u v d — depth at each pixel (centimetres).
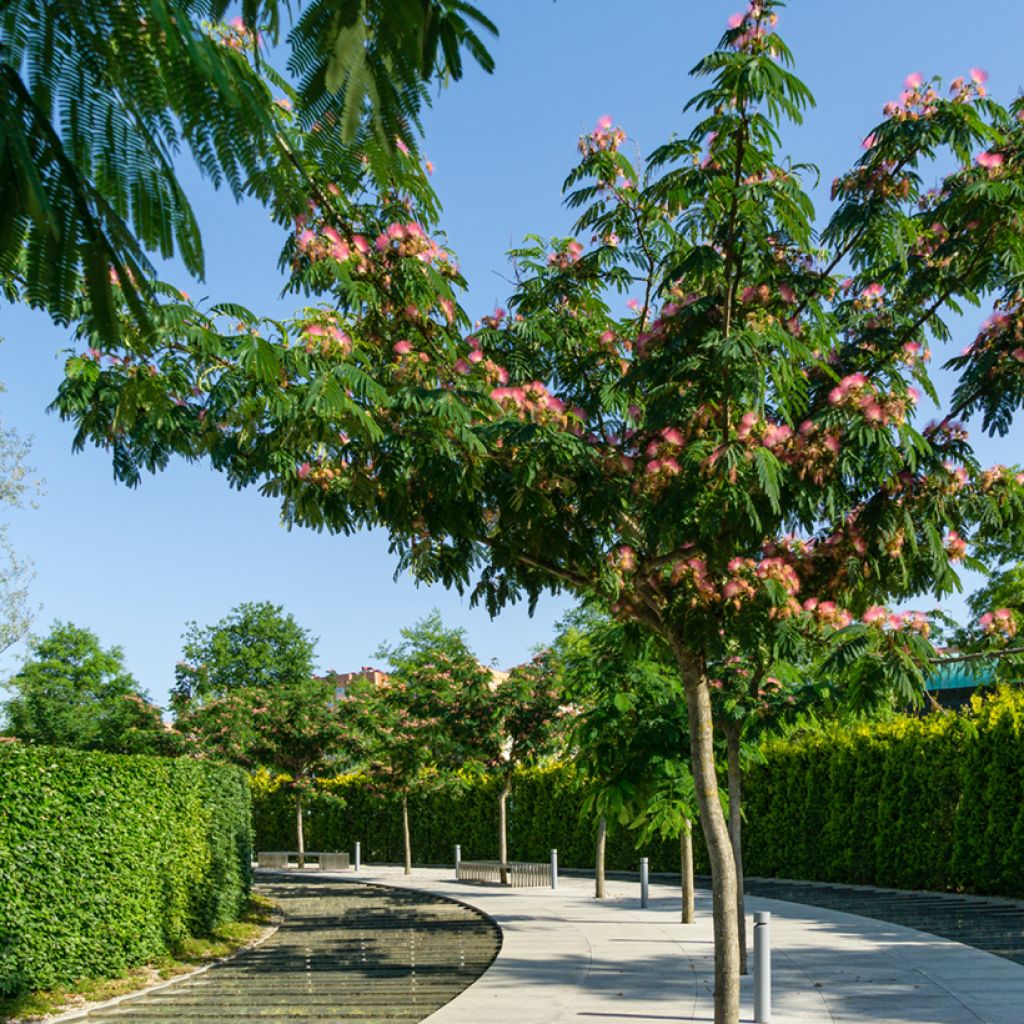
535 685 2505
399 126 229
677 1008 864
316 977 1128
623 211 793
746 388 606
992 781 1778
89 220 197
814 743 2261
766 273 698
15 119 184
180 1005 969
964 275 709
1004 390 692
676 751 1294
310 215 245
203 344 416
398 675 3734
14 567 2620
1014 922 1430
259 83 216
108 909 1105
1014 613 736
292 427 556
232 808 1694
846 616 674
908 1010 827
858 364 739
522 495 623
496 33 230
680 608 688
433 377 648
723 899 706
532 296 840
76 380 565
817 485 627
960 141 662
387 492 617
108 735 3253
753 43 579
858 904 1700
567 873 2703
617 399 782
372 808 3478
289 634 4728
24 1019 898
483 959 1225
